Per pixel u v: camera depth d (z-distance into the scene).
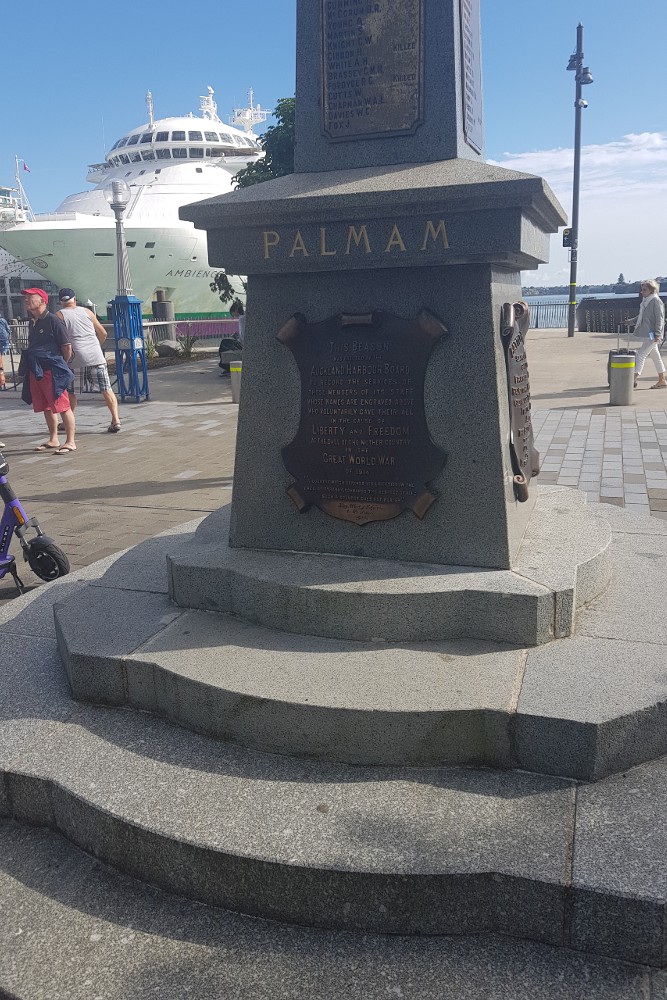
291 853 2.40
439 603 3.22
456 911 2.33
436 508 3.50
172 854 2.51
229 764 2.85
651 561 4.11
